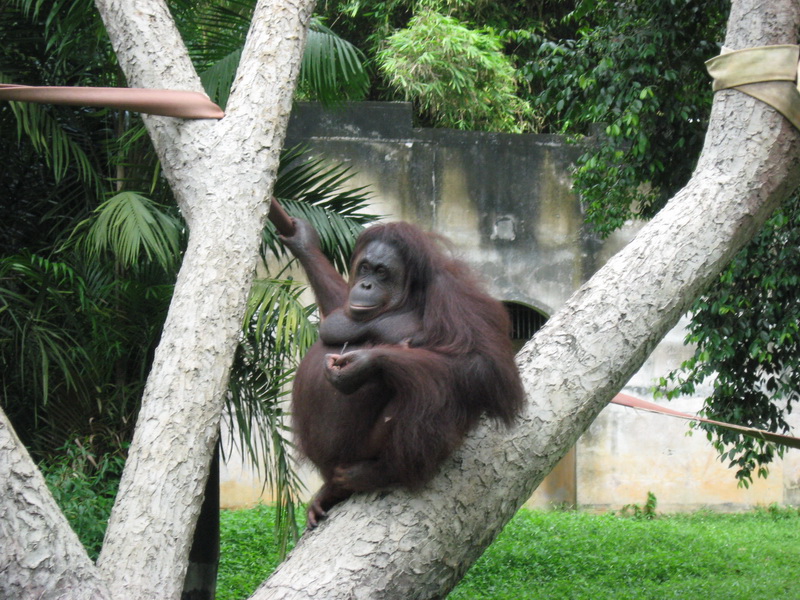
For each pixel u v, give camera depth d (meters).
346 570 3.79
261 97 4.45
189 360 3.90
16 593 3.10
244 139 4.35
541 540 13.56
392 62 17.17
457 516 4.03
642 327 4.51
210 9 8.00
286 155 8.26
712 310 9.73
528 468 4.24
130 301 7.79
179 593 3.60
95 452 8.65
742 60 4.70
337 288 4.70
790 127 4.63
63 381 8.27
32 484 3.17
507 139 15.89
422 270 4.14
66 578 3.18
